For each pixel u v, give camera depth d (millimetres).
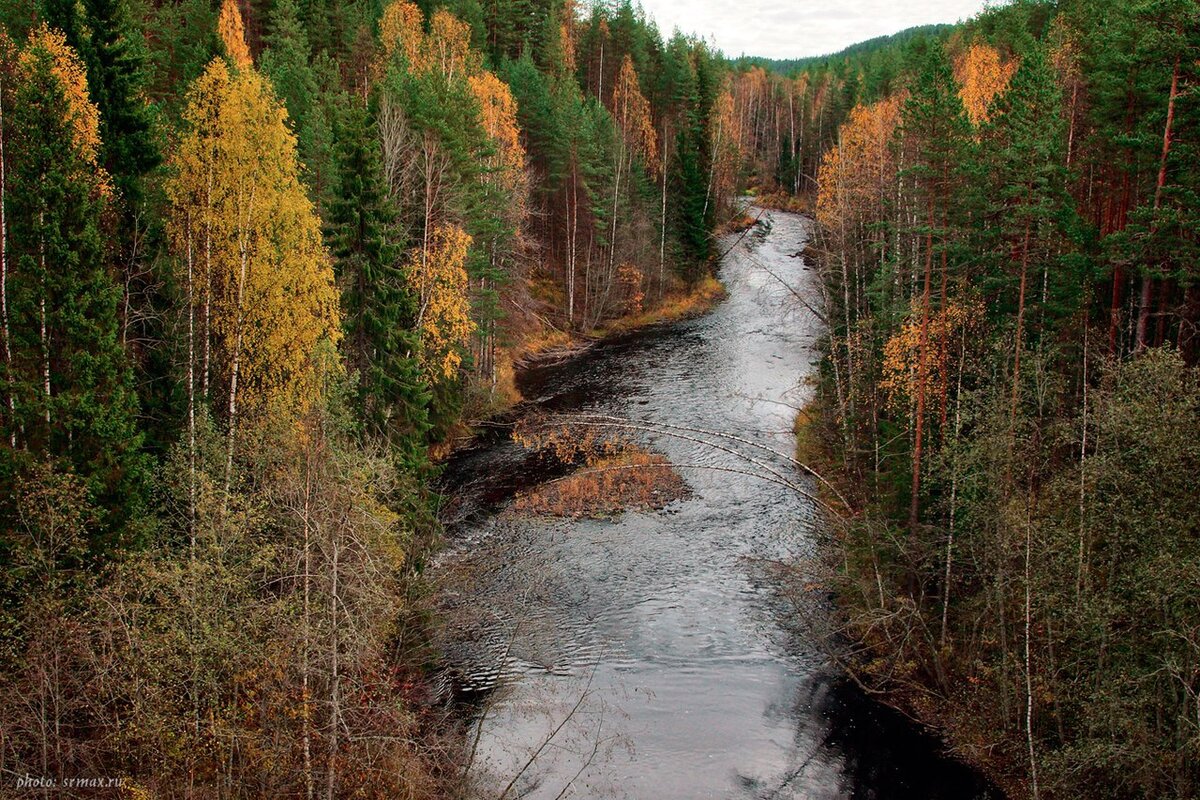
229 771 16328
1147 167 27125
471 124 44406
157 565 17891
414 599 24453
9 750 15750
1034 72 27938
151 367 24234
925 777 21594
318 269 25375
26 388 18094
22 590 16172
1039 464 22812
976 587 26078
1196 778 17312
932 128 25219
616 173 68438
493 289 47562
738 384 52094
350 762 17516
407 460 28172
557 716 23500
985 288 27031
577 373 55219
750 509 36500
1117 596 18703
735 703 24500
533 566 31359
